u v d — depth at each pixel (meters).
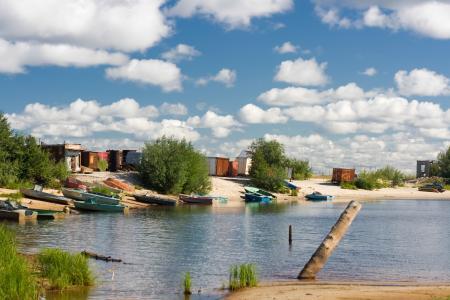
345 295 20.44
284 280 24.78
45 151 73.62
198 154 88.38
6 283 17.17
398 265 30.03
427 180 154.75
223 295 20.95
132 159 94.75
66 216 53.66
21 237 37.44
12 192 58.19
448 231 49.91
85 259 22.61
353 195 115.19
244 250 35.19
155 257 31.25
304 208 77.94
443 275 27.05
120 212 61.19
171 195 83.50
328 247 25.25
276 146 119.75
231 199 91.06
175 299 20.36
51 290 20.58
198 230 46.44
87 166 90.75
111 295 20.61
